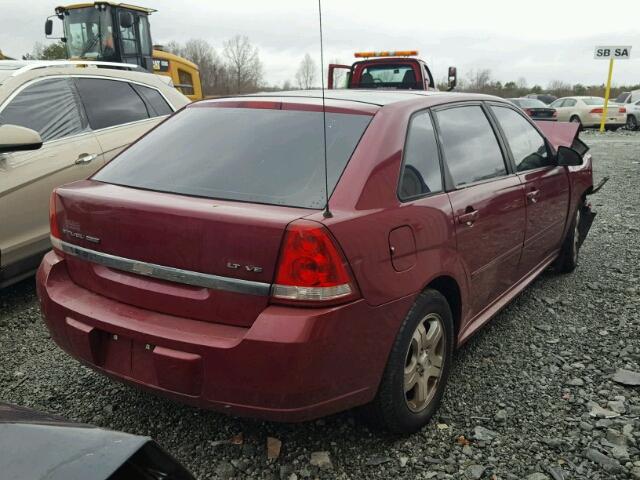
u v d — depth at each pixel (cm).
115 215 263
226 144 297
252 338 231
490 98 405
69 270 290
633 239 659
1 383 342
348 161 270
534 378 350
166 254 250
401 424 281
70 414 310
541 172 434
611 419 307
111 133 540
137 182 290
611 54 2284
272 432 296
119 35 1280
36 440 153
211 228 239
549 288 503
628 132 2367
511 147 403
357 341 246
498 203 354
